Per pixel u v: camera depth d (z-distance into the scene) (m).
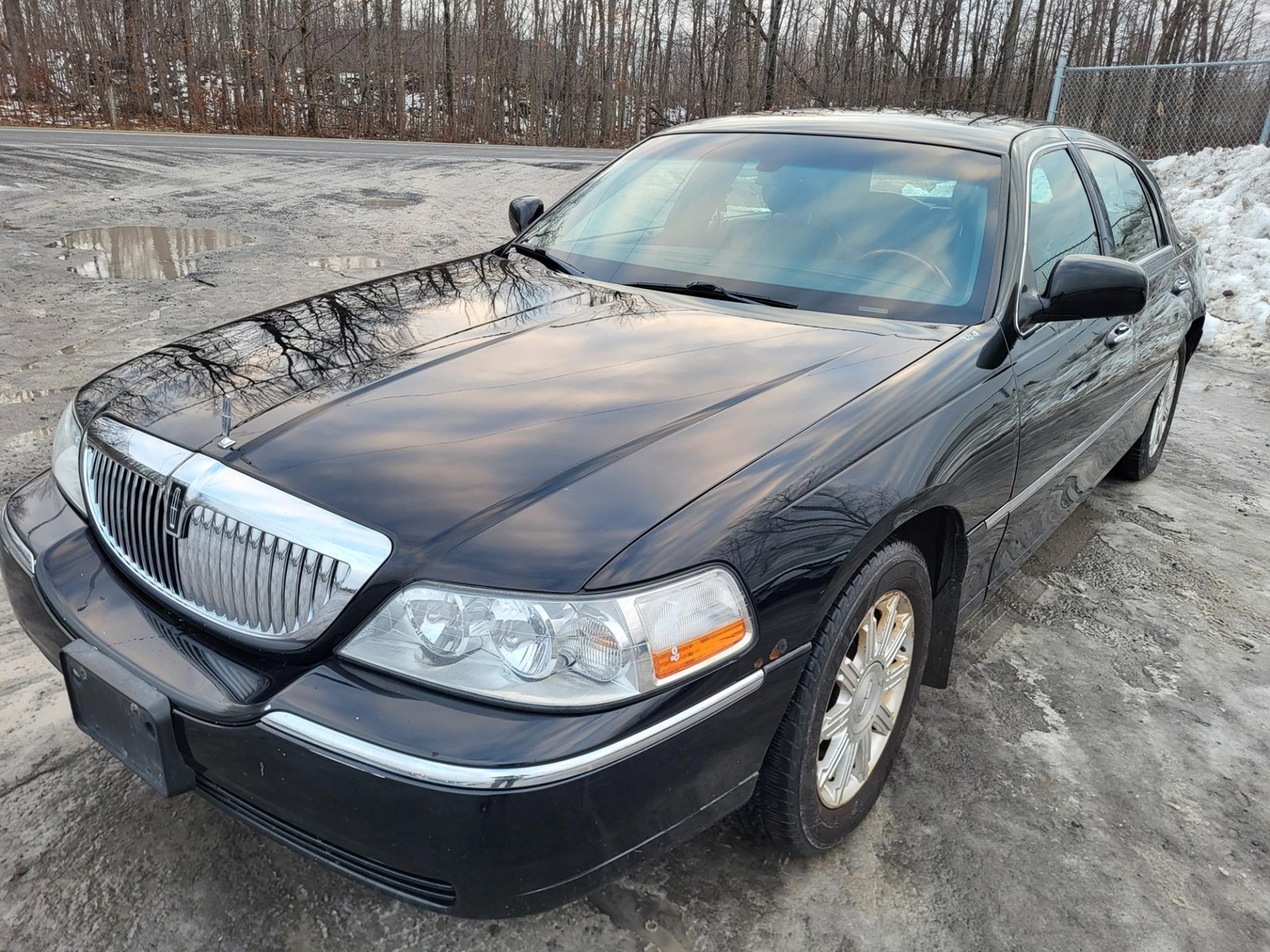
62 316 6.54
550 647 1.61
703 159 3.46
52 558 2.10
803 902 2.20
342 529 1.72
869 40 32.62
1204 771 2.79
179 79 30.42
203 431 2.00
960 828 2.48
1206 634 3.59
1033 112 33.19
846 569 1.98
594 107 39.22
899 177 3.12
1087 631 3.56
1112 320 3.46
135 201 11.70
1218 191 12.25
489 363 2.31
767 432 2.06
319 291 7.62
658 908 2.14
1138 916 2.24
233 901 2.08
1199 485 5.12
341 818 1.63
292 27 30.58
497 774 1.54
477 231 10.99
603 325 2.59
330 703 1.64
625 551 1.69
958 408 2.40
